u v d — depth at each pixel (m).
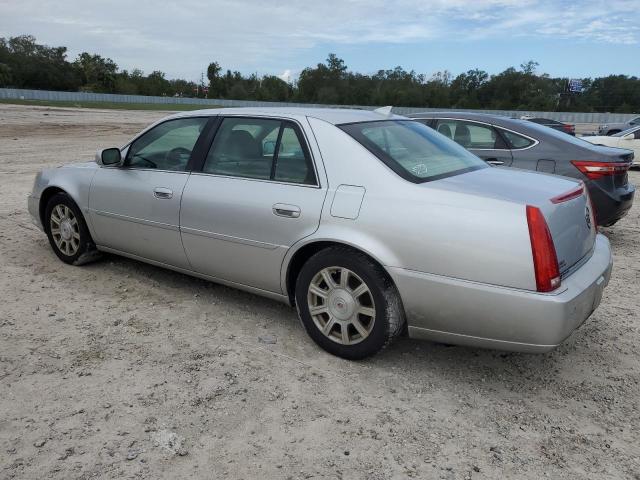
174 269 4.67
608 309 4.70
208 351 3.79
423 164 3.71
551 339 3.01
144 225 4.63
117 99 86.81
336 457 2.75
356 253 3.48
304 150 3.78
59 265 5.48
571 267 3.31
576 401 3.31
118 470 2.61
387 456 2.77
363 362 3.68
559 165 6.54
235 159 4.14
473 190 3.28
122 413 3.05
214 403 3.17
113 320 4.23
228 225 4.03
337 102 102.50
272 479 2.59
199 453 2.75
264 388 3.34
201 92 120.19
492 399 3.31
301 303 3.80
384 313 3.42
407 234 3.26
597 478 2.66
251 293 4.42
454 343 3.35
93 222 5.08
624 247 6.79
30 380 3.35
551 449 2.86
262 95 107.94
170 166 4.53
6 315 4.27
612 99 91.88
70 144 19.22
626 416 3.17
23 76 106.12
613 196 6.37
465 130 7.24
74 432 2.88
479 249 3.07
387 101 98.38
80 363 3.57
